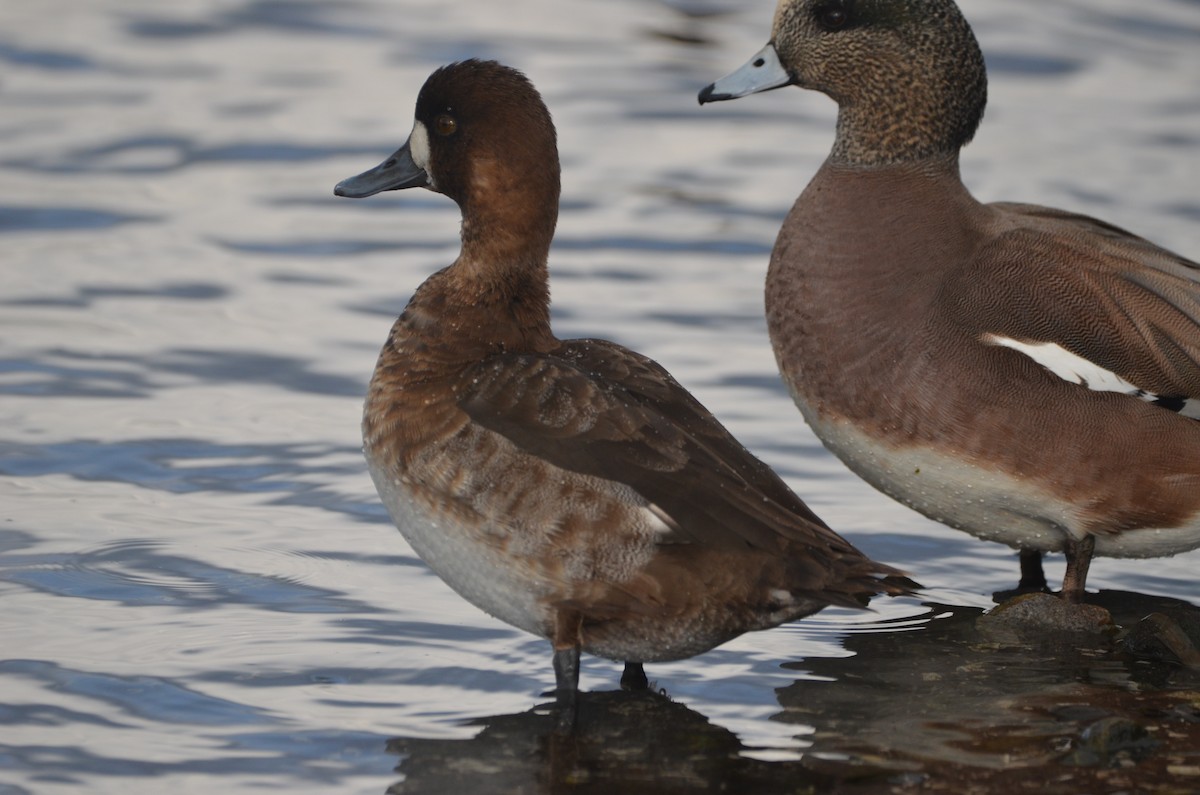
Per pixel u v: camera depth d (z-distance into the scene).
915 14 11.56
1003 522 11.09
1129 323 10.86
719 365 14.22
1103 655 10.15
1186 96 21.08
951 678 9.80
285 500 11.88
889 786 8.52
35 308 14.90
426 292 9.94
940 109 11.58
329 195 17.84
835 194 11.46
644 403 9.34
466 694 9.45
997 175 18.27
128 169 18.20
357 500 11.91
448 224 17.39
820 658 10.09
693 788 8.50
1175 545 11.02
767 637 10.39
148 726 8.93
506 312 9.84
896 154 11.57
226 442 12.70
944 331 10.81
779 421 13.31
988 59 22.19
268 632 10.05
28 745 8.68
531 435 9.04
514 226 9.89
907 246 11.15
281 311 15.12
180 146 18.83
